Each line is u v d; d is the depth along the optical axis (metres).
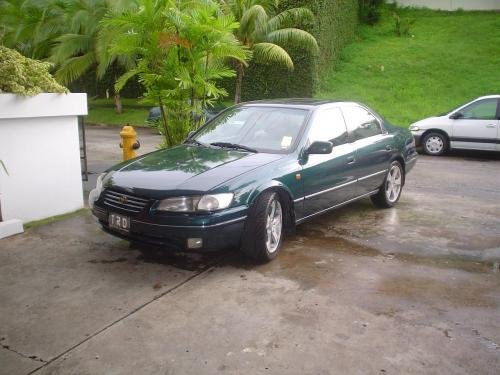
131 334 3.38
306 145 5.13
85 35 20.08
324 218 6.27
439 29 24.27
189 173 4.45
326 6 20.25
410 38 23.80
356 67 21.67
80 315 3.64
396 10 27.14
